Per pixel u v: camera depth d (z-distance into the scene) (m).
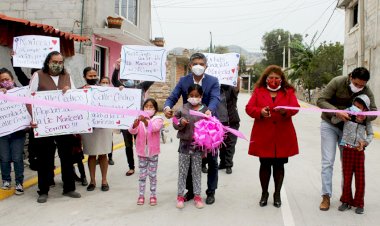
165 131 11.63
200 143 4.81
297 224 4.67
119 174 7.23
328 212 5.12
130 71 6.17
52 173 6.19
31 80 5.37
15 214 4.93
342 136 5.14
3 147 5.62
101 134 5.88
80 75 11.62
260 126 5.15
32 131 5.69
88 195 5.80
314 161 8.77
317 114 23.80
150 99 5.40
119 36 13.07
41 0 12.72
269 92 5.16
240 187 6.37
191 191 5.59
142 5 17.80
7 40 7.97
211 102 5.24
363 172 5.07
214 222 4.71
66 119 5.34
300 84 43.47
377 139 13.05
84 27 12.53
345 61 23.69
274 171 5.33
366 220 4.83
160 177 7.06
